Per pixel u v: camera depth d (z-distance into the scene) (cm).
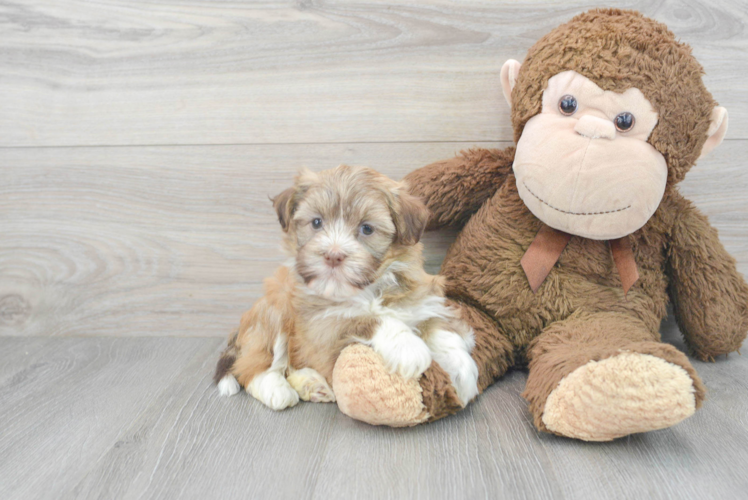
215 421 62
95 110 79
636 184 61
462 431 60
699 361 73
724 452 56
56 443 59
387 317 61
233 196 79
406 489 53
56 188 80
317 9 76
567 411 56
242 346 68
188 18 77
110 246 81
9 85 79
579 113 63
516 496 52
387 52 76
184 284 81
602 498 52
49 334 83
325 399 65
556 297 68
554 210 64
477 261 70
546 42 65
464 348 64
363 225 61
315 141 78
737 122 75
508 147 74
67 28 77
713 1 73
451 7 75
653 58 62
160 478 55
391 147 77
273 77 77
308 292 63
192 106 78
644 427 55
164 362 75
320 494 53
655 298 71
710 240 70
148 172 79
